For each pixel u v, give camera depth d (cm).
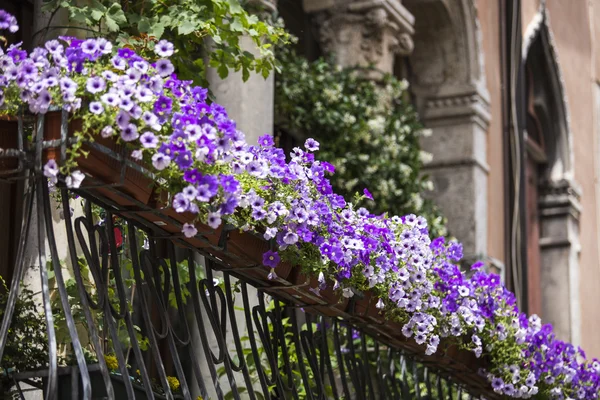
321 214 480
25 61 369
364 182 1058
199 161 392
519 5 1362
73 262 396
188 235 401
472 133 1276
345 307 534
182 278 626
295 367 728
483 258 1246
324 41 1101
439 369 687
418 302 557
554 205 1608
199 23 573
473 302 627
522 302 1291
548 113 1608
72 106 367
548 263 1603
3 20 386
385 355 870
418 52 1298
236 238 444
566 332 1582
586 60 1755
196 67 612
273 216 439
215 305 471
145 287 611
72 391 454
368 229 525
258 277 485
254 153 458
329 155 1032
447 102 1286
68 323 382
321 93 1038
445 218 1199
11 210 621
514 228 1306
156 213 402
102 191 393
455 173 1276
